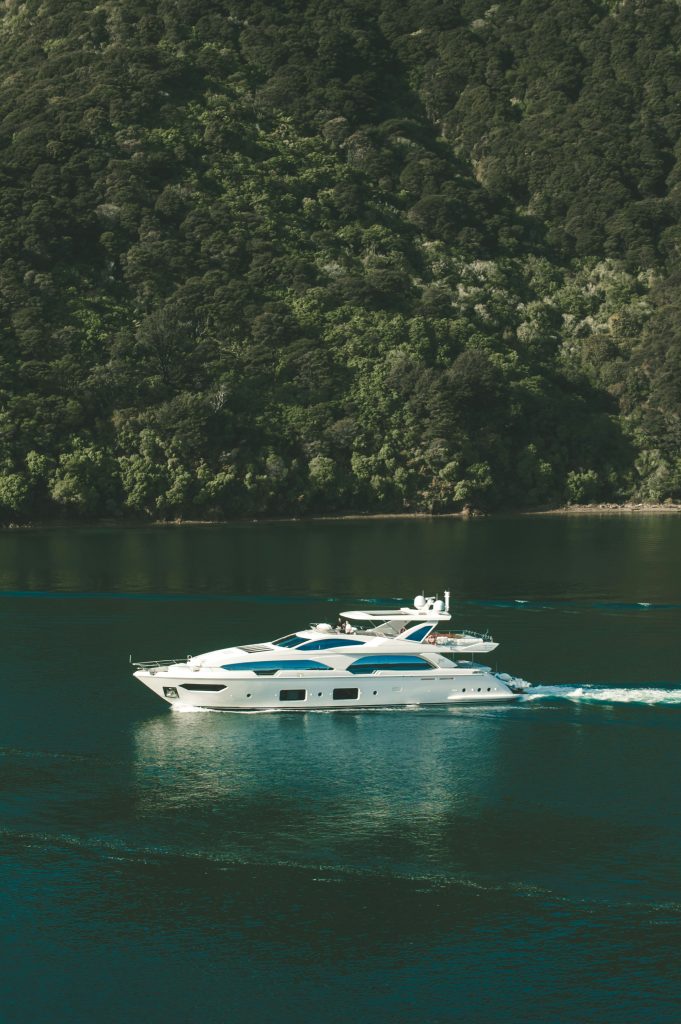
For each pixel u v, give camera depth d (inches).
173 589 2982.3
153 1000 946.7
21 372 6038.4
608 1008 935.0
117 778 1390.3
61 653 2101.4
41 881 1123.9
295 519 6127.0
